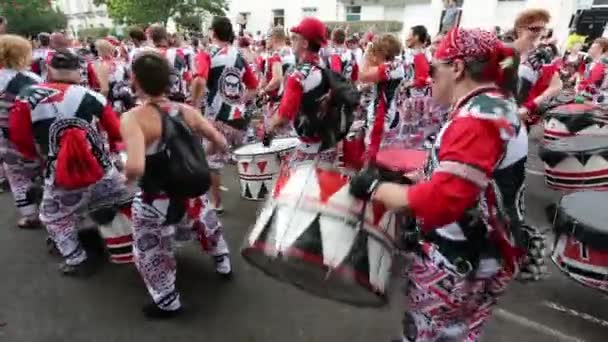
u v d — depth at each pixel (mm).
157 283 2490
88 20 36938
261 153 3803
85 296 2793
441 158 1227
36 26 24469
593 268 2121
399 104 4238
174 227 2482
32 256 3271
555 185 3738
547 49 3557
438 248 1414
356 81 5023
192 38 11688
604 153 3344
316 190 1520
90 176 2707
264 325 2527
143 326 2512
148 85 2135
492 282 1478
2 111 3289
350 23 21453
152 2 22062
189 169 2205
